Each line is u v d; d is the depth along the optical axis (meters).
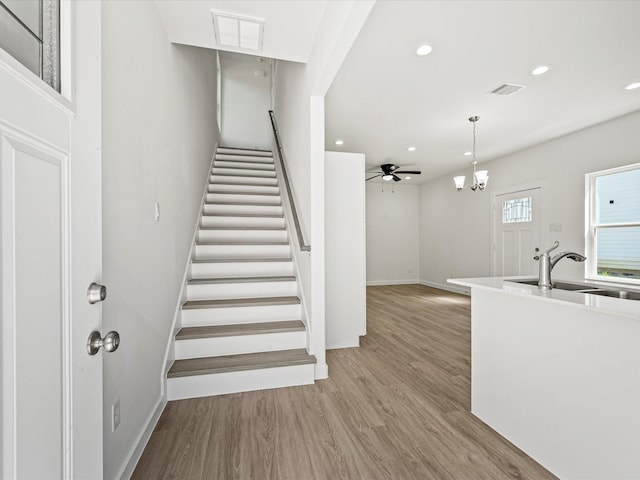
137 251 1.60
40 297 0.72
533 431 1.59
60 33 0.84
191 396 2.16
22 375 0.65
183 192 2.72
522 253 4.98
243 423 1.87
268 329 2.52
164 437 1.73
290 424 1.86
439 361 2.87
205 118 4.10
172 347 2.29
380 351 3.14
